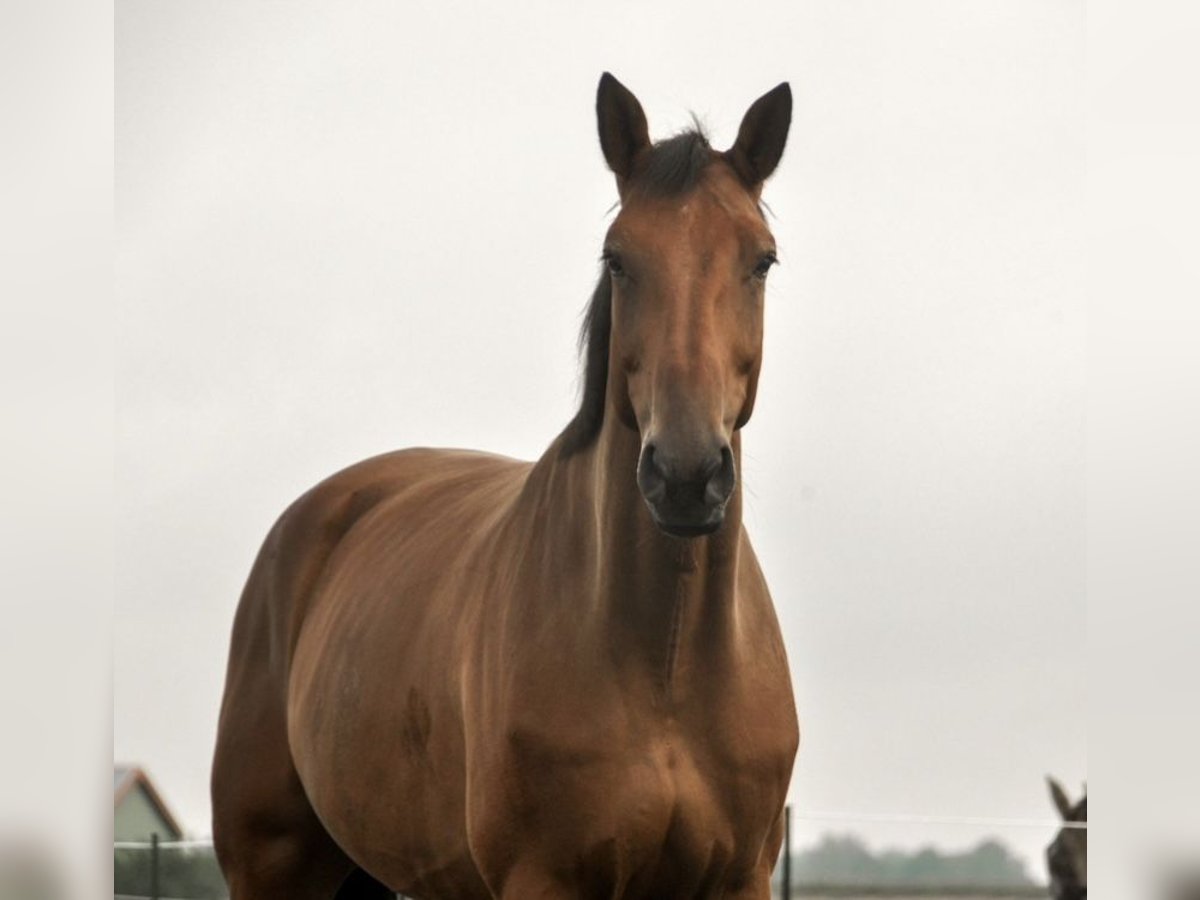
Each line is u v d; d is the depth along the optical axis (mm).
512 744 6496
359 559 8602
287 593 9102
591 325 6758
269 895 8945
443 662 7152
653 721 6418
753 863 6668
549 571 6695
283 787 8883
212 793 9234
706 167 6414
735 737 6496
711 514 5863
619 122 6730
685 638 6418
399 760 7418
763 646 6750
